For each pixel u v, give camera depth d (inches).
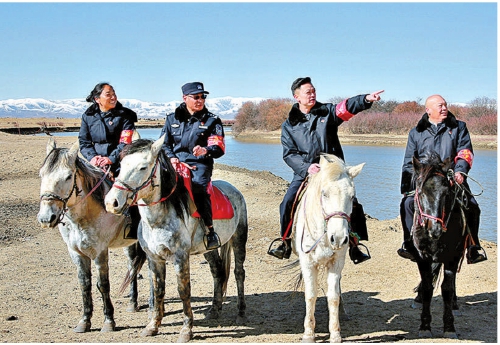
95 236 244.7
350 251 245.3
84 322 249.1
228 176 765.9
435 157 233.0
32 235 472.1
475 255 251.1
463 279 339.9
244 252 278.7
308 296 223.8
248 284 341.4
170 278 354.3
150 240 233.3
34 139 1494.8
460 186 239.8
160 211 228.4
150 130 3088.1
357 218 240.8
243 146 1951.3
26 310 283.0
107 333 246.5
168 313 284.0
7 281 338.6
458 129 254.8
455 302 275.0
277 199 632.4
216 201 257.1
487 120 1721.2
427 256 236.1
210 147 250.5
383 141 1915.6
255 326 259.3
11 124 3063.5
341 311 267.3
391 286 332.2
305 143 248.5
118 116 274.1
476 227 250.2
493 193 792.9
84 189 239.1
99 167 259.0
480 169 1058.7
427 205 220.4
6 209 577.9
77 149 233.8
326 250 215.0
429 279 239.8
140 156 217.0
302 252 223.1
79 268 248.8
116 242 259.1
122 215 255.9
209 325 261.3
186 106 259.9
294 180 253.1
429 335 237.5
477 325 257.0
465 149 249.6
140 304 298.8
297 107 255.4
